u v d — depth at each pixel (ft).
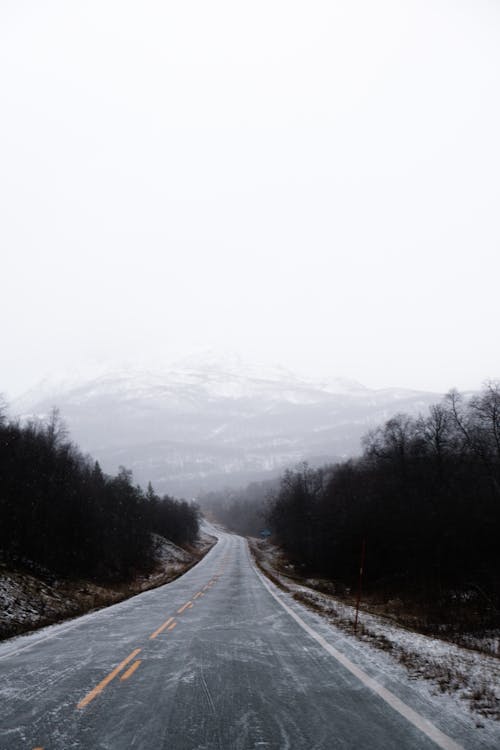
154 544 158.40
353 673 24.80
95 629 39.32
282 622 43.57
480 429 132.67
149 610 52.47
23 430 141.18
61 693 21.07
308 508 212.84
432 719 18.02
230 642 33.37
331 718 18.06
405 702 20.01
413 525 103.96
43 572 66.08
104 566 90.68
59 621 45.06
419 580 88.22
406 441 148.25
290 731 16.74
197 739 15.98
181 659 27.86
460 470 128.36
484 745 15.69
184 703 19.72
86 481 143.95
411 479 140.87
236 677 23.85
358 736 16.31
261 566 144.66
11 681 23.11
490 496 101.60
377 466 169.78
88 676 23.97
